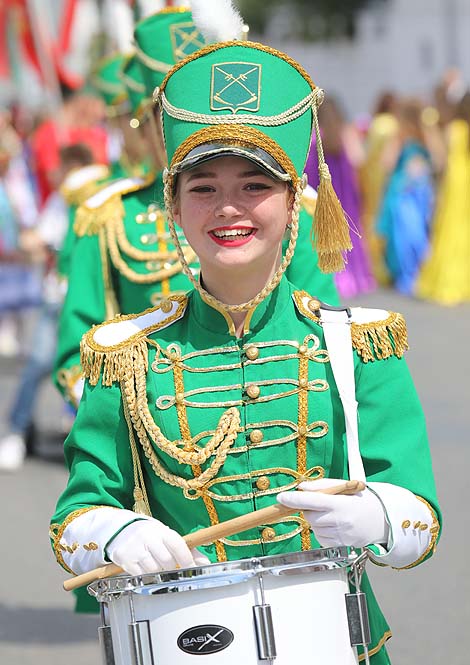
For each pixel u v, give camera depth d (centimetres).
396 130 3319
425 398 1953
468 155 2931
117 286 952
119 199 952
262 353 626
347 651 579
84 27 4269
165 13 927
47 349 1758
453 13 6650
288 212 629
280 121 609
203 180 602
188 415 621
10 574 1306
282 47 7388
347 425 612
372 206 3328
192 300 648
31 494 1598
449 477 1531
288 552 606
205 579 560
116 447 637
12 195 2378
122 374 633
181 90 615
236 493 617
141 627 568
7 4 3017
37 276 2167
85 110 2869
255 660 561
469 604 1166
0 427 1939
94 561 597
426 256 3136
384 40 6881
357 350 625
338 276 3084
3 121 2948
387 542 592
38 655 1095
